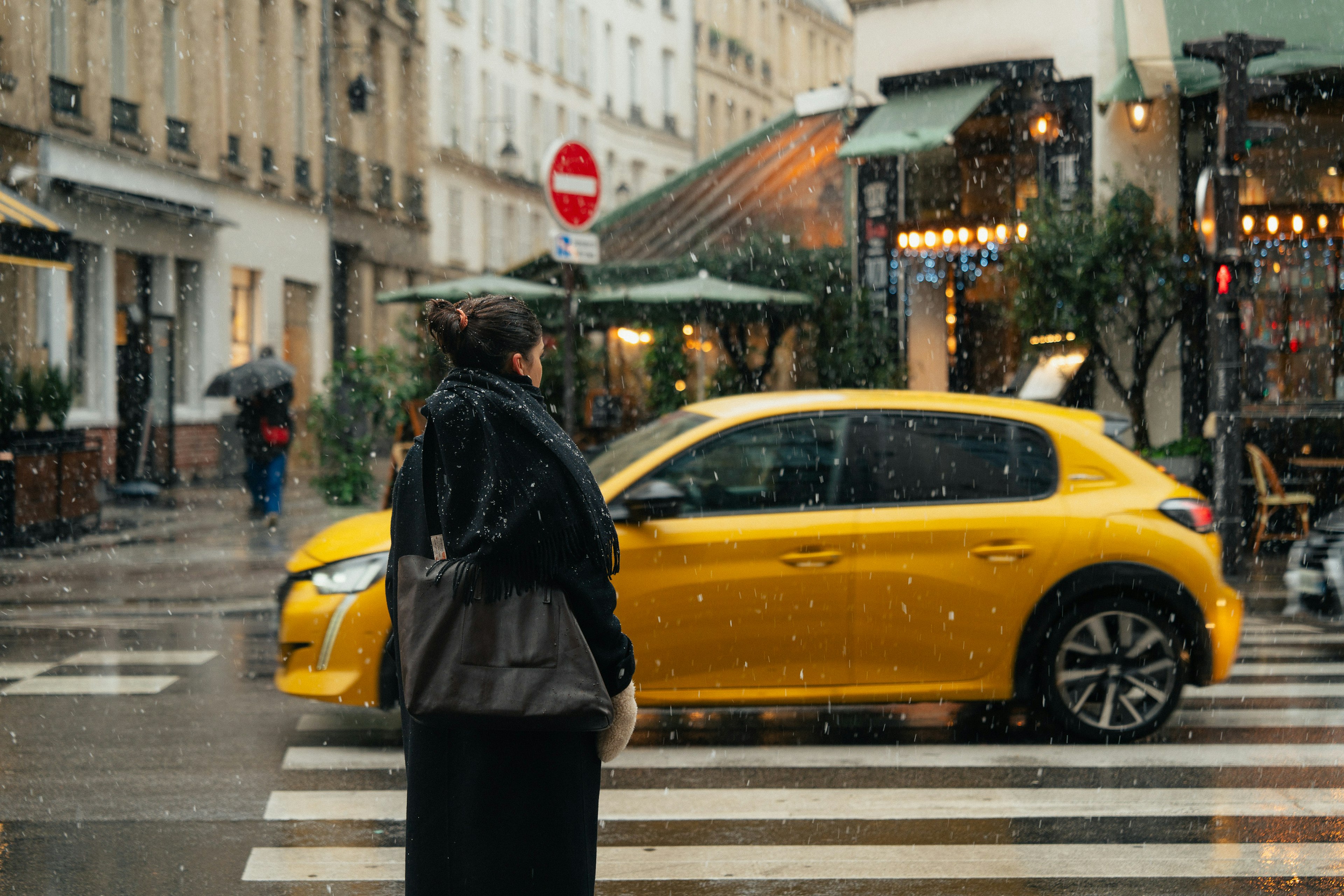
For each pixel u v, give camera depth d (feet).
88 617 35.04
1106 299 52.11
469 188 130.52
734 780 19.26
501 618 9.19
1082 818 17.34
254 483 57.31
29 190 67.77
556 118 145.89
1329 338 55.21
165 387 79.97
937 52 62.34
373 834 16.69
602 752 9.80
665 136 165.68
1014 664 20.76
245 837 16.55
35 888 14.64
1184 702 24.56
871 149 55.67
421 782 9.54
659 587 20.01
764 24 184.34
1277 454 49.57
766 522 20.39
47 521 50.01
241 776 19.42
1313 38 53.52
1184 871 15.25
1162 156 56.65
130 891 14.58
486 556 9.15
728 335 60.23
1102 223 52.95
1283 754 20.63
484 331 9.88
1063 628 20.79
